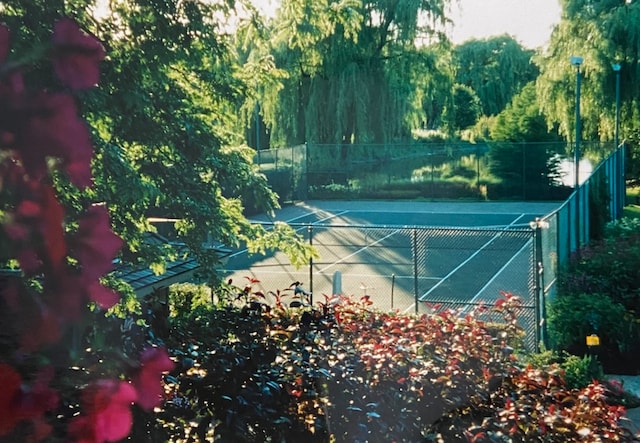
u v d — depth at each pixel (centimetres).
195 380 477
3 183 135
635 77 3909
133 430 377
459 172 4616
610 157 3144
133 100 522
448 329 650
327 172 4588
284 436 495
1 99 132
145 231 650
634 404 1155
